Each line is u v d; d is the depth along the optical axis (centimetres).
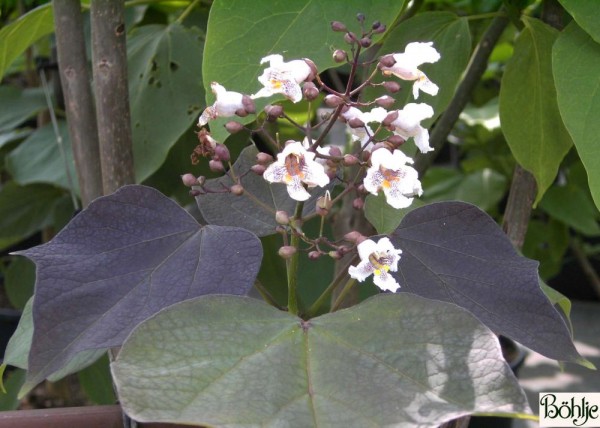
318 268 75
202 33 70
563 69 45
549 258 117
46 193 96
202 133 41
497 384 31
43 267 36
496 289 38
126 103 53
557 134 53
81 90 57
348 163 37
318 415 30
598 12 44
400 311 34
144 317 35
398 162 36
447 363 32
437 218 40
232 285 36
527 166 54
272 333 33
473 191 119
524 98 53
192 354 32
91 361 47
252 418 29
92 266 36
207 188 44
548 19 56
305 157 36
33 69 105
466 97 65
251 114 43
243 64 44
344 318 34
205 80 44
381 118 39
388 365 32
